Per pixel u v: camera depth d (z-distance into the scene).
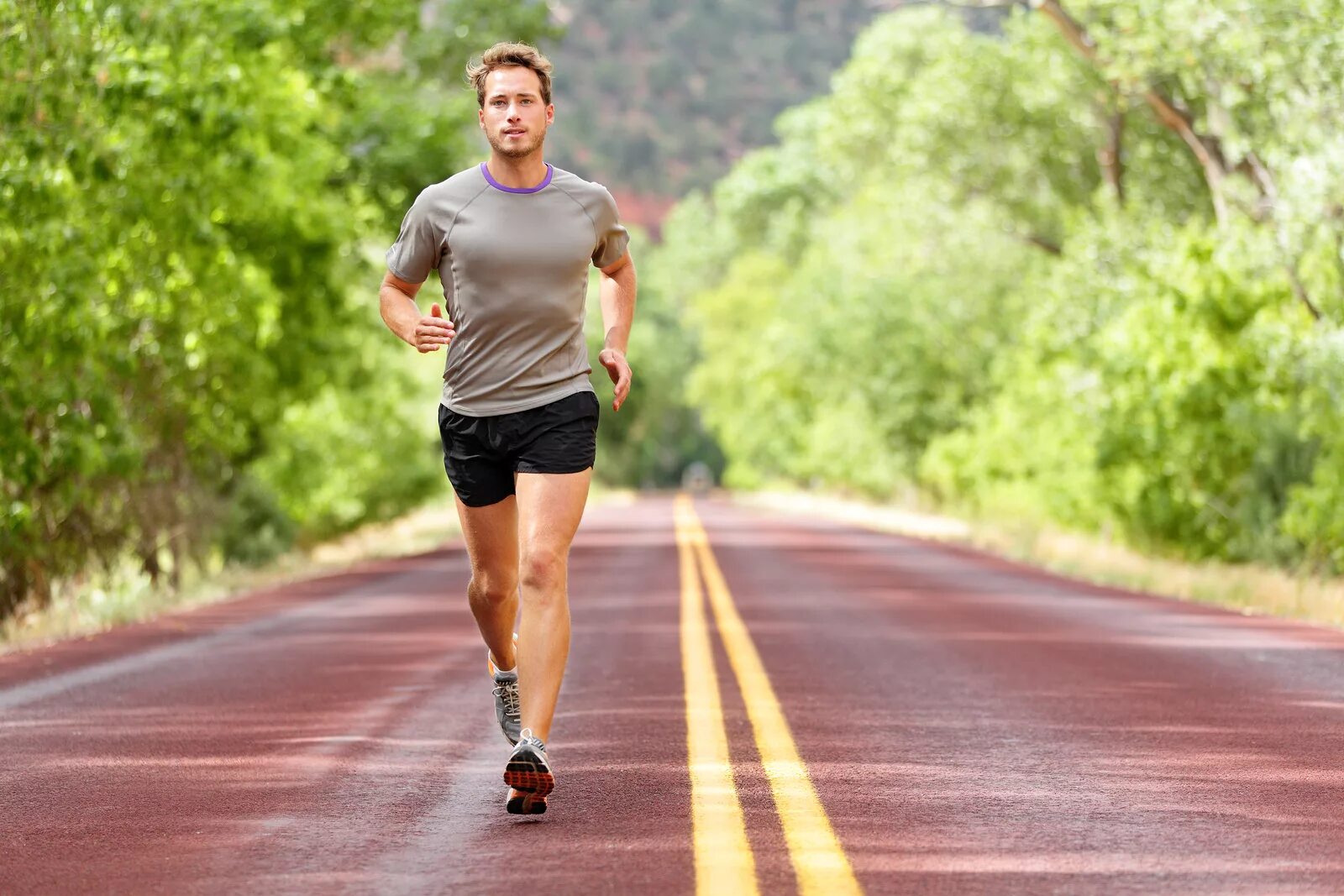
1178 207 60.56
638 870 8.84
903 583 34.28
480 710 15.50
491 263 10.32
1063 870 8.83
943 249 70.12
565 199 10.49
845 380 93.06
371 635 23.67
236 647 22.12
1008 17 61.94
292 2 39.38
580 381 10.60
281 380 39.72
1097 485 43.28
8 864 9.16
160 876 8.85
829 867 8.88
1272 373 37.91
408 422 65.19
